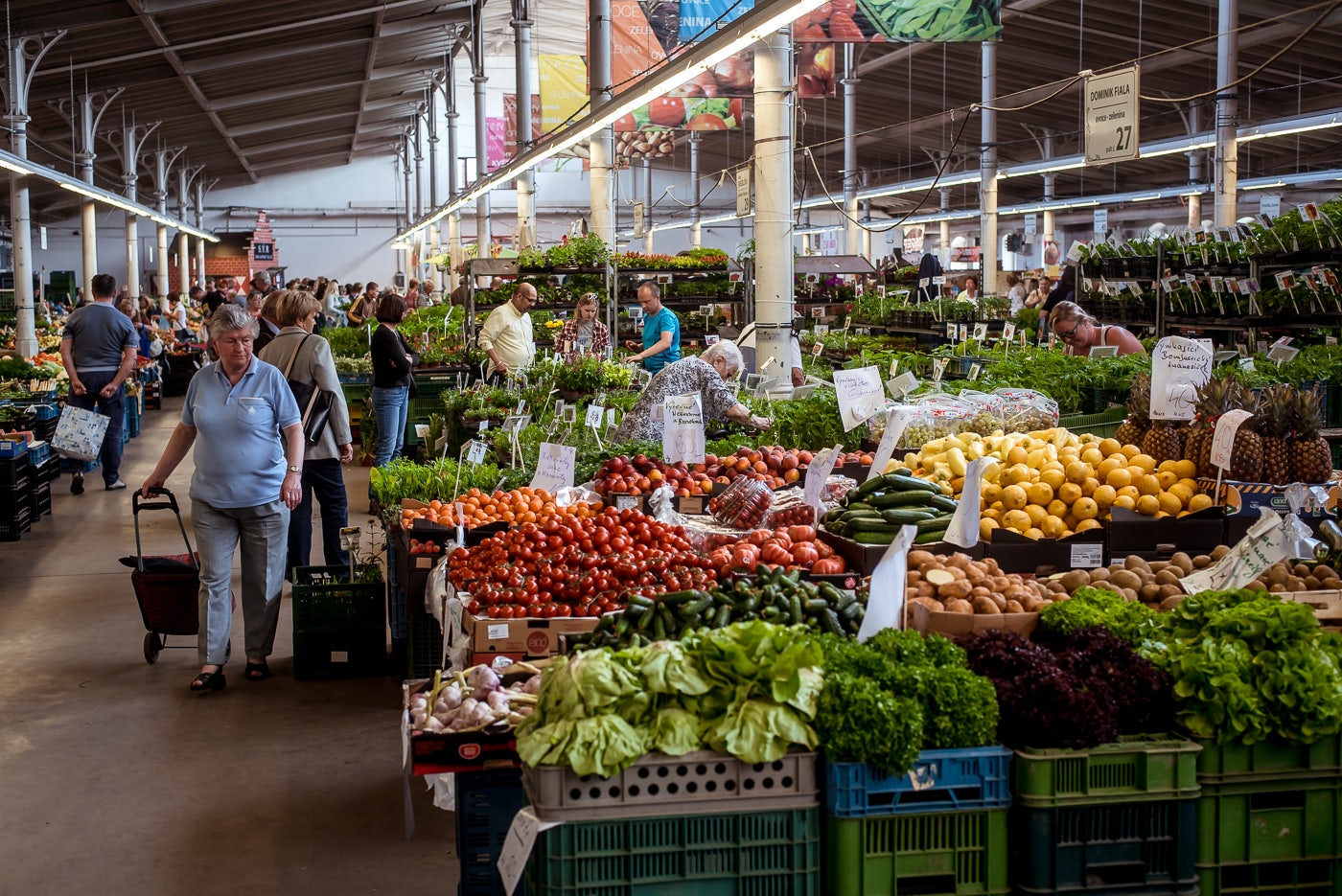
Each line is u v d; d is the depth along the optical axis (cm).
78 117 2506
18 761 523
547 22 3412
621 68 1694
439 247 4350
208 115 2991
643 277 1625
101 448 1252
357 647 644
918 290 2027
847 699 288
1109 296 1384
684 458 638
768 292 1000
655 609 380
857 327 1914
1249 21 1958
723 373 786
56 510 1144
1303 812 314
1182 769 299
